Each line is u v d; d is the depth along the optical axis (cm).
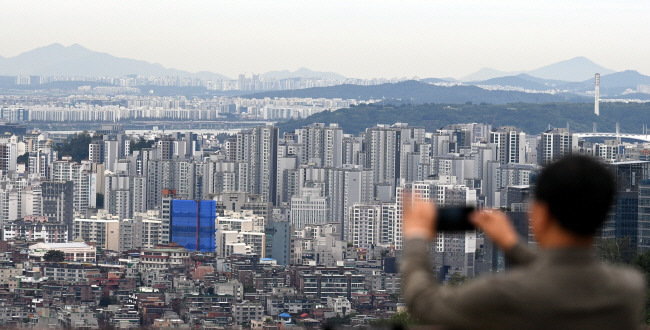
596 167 380
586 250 385
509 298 377
